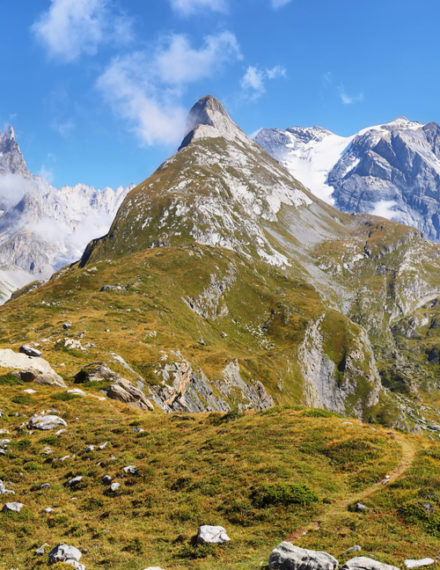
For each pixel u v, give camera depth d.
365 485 28.94
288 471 30.56
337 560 19.52
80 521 28.44
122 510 29.42
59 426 47.34
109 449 40.91
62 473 36.78
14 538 26.33
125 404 64.06
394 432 39.81
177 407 97.00
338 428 38.91
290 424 41.00
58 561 22.53
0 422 47.56
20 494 32.78
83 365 79.50
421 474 28.83
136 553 23.66
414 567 18.95
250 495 28.14
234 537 23.92
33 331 118.12
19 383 61.12
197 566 21.23
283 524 24.70
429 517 23.42
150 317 168.88
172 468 34.84
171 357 109.50
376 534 22.52
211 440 39.38
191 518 26.83
